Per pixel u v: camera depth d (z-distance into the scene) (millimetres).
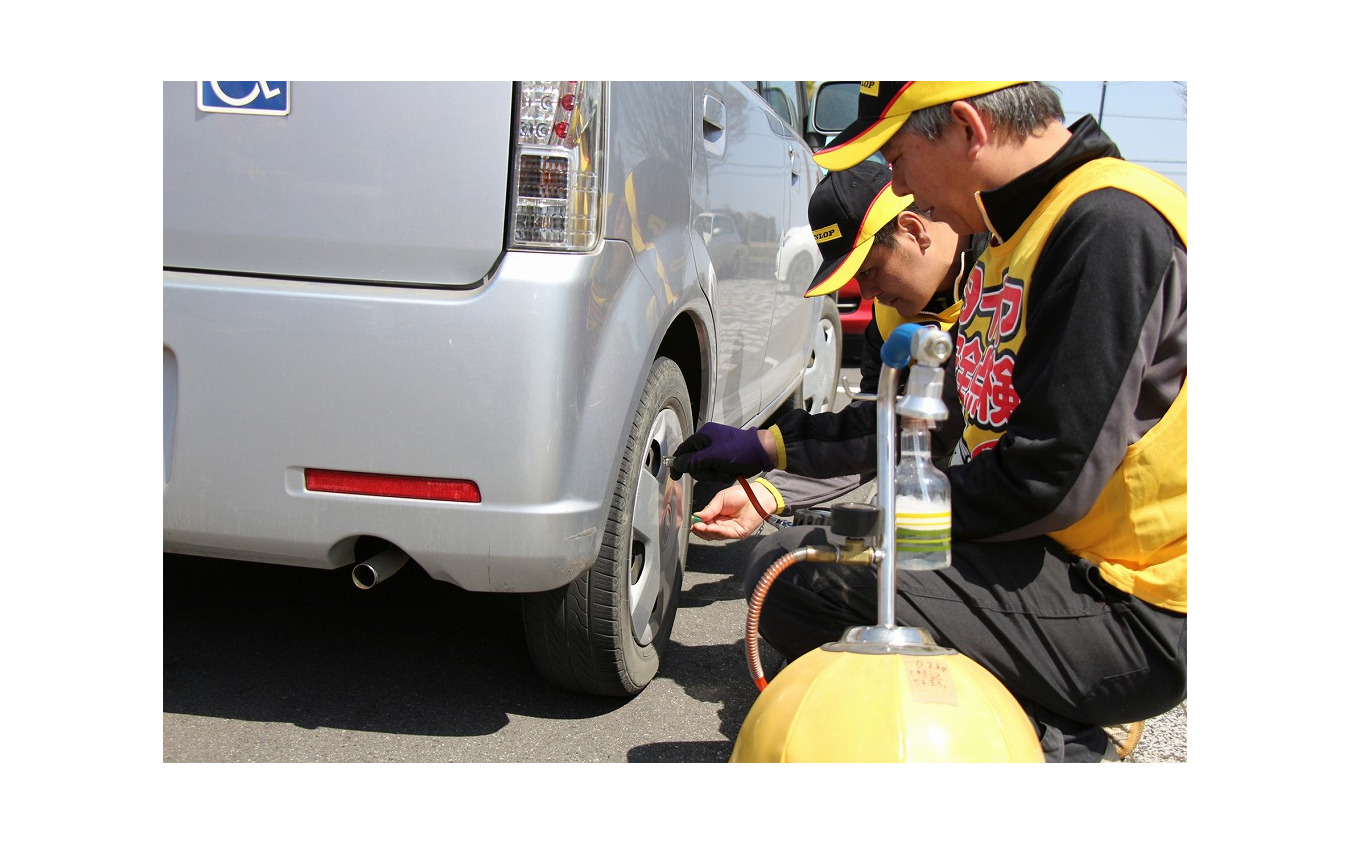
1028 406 1556
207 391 1733
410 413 1694
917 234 2117
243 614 2537
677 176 2172
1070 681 1714
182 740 1938
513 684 2250
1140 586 1670
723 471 1971
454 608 2645
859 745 1212
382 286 1714
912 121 1654
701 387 2547
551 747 1984
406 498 1717
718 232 2547
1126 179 1559
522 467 1689
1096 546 1694
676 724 2107
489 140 1688
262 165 1714
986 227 1754
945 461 2287
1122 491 1634
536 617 2012
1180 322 1555
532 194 1693
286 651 2346
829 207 2205
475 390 1682
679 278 2172
